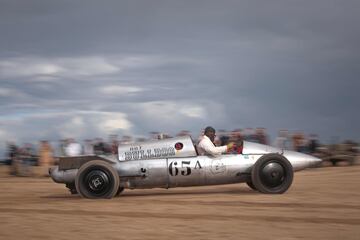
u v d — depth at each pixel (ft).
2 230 27.84
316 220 29.96
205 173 41.98
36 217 31.91
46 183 63.87
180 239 25.27
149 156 42.19
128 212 33.37
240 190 46.75
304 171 73.05
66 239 25.53
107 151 65.62
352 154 81.10
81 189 40.73
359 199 38.70
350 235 25.98
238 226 28.27
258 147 43.29
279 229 27.40
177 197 41.27
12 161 80.64
